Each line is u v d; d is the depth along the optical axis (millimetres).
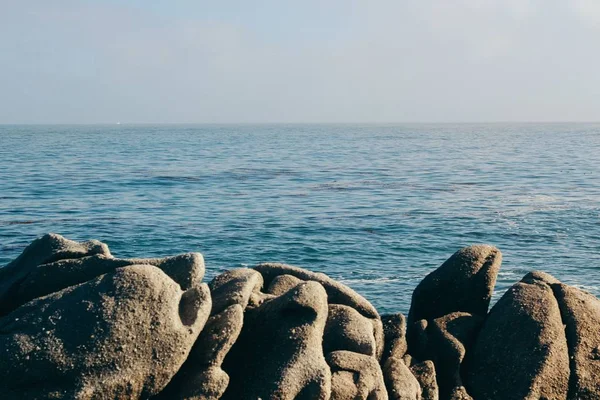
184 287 11922
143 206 52938
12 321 10602
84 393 9852
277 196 59625
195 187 66312
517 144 163125
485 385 13219
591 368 12984
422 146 153125
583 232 41594
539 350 13047
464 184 68875
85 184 67375
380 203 54906
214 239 40219
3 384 9898
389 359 12984
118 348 10164
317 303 11758
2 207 51531
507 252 36406
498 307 14125
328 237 40531
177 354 10492
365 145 158875
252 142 178125
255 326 11844
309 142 178000
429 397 12797
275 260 35469
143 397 10305
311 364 11125
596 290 29844
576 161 102250
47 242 13086
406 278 31547
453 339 13922
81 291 10727
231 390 11102
